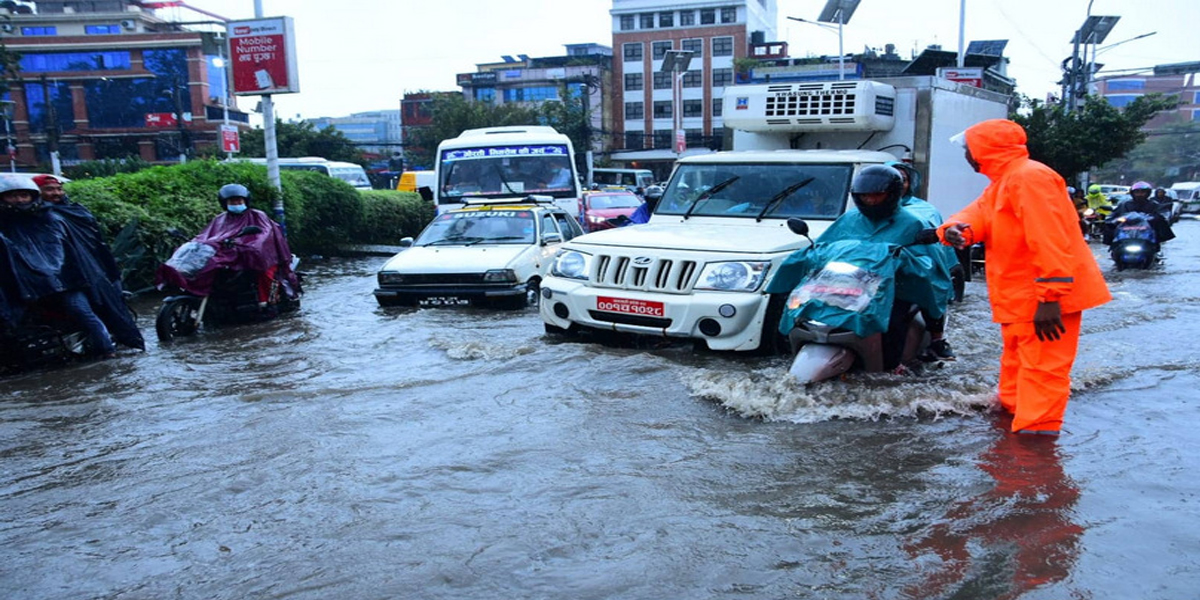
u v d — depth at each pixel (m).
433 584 2.99
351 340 8.03
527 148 15.80
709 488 3.89
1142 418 4.98
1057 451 4.37
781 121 9.91
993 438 4.61
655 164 69.88
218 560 3.24
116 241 11.41
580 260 7.20
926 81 9.80
